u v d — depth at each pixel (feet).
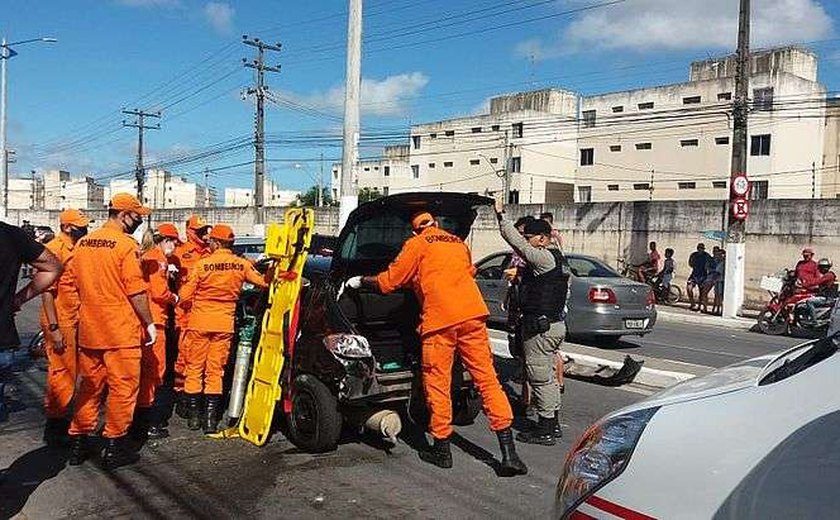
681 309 69.67
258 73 121.39
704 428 7.20
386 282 18.47
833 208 68.18
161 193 342.64
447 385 18.12
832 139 178.50
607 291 37.47
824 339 8.88
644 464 7.25
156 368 20.35
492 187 229.25
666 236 81.76
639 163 191.01
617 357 32.58
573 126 218.38
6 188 113.09
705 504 6.64
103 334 17.60
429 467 18.25
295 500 16.01
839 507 5.97
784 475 6.37
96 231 17.95
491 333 38.37
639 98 191.93
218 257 21.09
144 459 18.80
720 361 36.37
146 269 21.57
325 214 128.88
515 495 16.31
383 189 285.64
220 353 21.27
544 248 20.24
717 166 176.04
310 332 19.39
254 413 20.34
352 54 46.80
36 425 21.90
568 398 25.91
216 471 17.92
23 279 59.36
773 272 72.18
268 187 377.09
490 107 250.16
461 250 18.22
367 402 18.95
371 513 15.28
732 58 193.47
